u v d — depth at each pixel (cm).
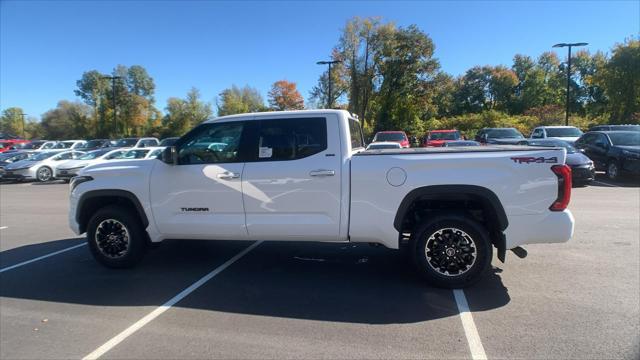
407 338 360
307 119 491
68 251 669
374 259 592
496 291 462
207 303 445
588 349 335
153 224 534
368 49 4747
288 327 386
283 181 485
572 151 1379
